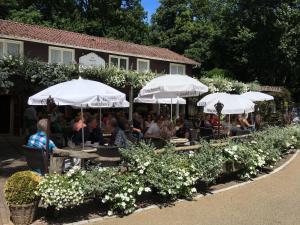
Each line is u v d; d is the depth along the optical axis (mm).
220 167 9211
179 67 30047
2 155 13484
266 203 8219
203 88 11625
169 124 13953
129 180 7391
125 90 21656
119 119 13797
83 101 9062
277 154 12102
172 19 43469
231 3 37406
